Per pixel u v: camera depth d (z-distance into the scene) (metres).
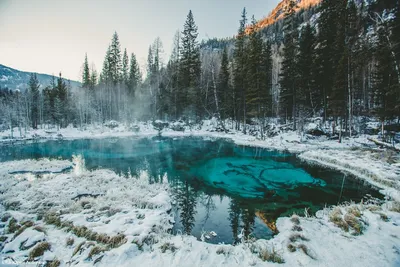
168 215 7.31
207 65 51.53
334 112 22.92
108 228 5.80
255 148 21.78
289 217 7.29
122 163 15.57
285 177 12.23
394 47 16.73
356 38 21.48
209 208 8.30
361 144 19.12
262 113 29.33
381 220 6.16
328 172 12.93
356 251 4.72
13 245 4.96
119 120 44.75
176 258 4.58
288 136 24.38
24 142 28.12
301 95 27.77
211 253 4.85
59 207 7.28
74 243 5.13
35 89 48.53
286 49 27.62
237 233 6.41
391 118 19.08
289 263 4.41
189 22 40.12
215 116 41.22
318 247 4.96
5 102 45.06
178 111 40.66
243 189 10.45
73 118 45.69
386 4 23.66
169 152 19.97
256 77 28.12
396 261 4.30
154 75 45.88
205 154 18.95
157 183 10.83
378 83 20.23
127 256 4.57
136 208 7.44
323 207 8.33
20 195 8.43
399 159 13.52
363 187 10.42
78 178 10.91
